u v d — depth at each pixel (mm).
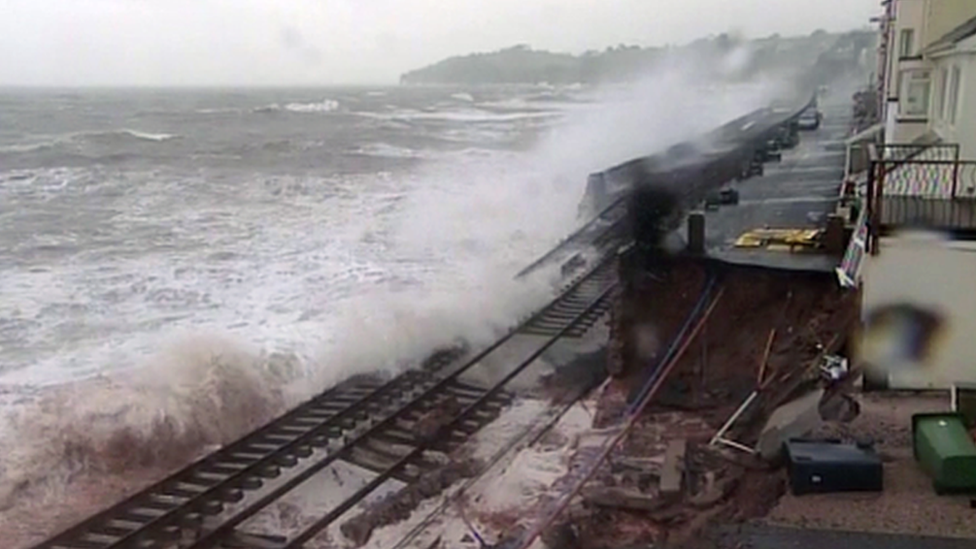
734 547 6945
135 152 44844
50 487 9695
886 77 28203
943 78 15562
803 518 7336
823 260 12641
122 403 11047
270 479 9281
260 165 39656
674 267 12977
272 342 13852
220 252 21219
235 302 16812
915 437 8281
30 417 10859
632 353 12617
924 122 17312
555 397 11977
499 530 8312
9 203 28719
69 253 21172
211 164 39969
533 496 8992
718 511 7715
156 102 108062
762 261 12711
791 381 10461
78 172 37219
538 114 69188
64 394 11469
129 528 8109
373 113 81562
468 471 9641
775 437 8852
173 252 21266
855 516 7320
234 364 12062
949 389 9953
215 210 27484
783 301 12195
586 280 16672
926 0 18375
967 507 7422
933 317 9945
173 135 55312
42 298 17203
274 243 22203
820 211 17234
